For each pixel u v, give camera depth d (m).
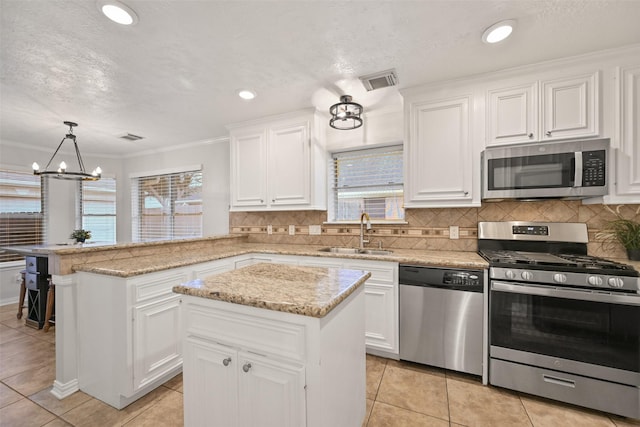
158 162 4.55
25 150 4.11
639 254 1.96
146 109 2.86
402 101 2.72
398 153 3.04
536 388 1.82
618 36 1.74
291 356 1.02
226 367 1.14
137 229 4.82
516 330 1.86
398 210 3.04
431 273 2.13
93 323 1.87
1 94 2.47
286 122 3.04
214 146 4.05
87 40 1.74
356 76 2.23
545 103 2.05
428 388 1.95
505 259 1.97
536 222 2.33
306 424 1.00
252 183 3.23
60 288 1.89
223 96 2.58
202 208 4.16
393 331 2.26
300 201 2.99
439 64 2.05
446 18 1.58
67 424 1.64
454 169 2.31
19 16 1.51
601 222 2.18
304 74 2.19
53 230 4.37
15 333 2.89
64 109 2.83
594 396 1.69
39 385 2.01
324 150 3.15
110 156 4.84
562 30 1.68
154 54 1.90
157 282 1.92
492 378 1.94
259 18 1.57
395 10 1.52
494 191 2.14
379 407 1.76
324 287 1.22
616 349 1.64
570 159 1.95
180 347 2.07
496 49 1.87
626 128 1.87
